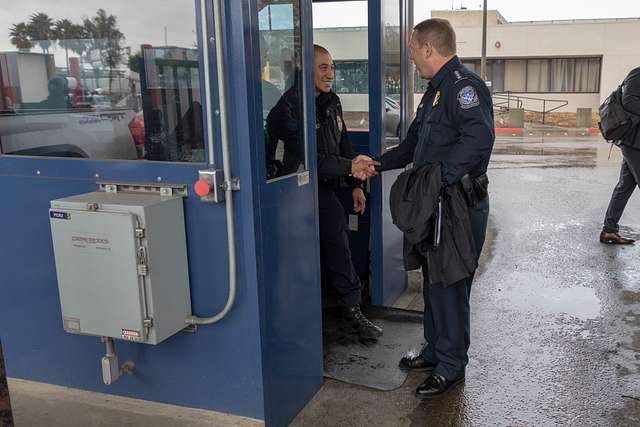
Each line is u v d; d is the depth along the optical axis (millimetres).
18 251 2805
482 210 2809
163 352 2648
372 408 2781
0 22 2598
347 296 3555
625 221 6328
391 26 3857
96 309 2365
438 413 2727
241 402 2559
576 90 24734
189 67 2316
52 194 2662
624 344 3402
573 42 24047
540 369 3123
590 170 10008
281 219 2529
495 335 3555
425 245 2742
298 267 2697
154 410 2707
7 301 2896
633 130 4762
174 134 2402
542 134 18453
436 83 2764
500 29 24578
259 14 2295
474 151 2598
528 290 4312
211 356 2564
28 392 2900
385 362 3201
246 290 2414
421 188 2645
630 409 2732
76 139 2586
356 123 4074
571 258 5059
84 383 2869
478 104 2619
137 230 2236
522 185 8641
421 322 3723
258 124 2309
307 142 2711
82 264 2336
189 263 2479
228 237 2346
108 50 2441
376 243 3930
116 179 2520
